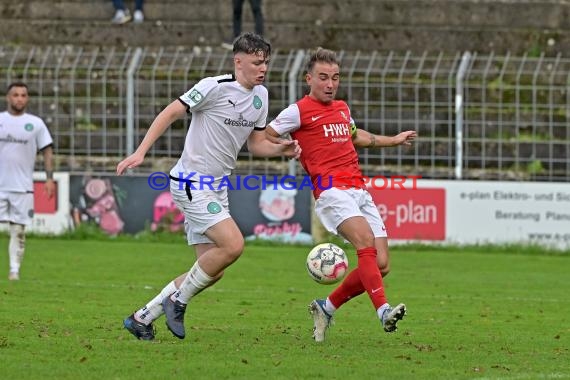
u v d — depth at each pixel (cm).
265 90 2439
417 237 5291
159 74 6097
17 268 3903
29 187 3956
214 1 6944
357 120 5881
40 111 5916
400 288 3888
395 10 6981
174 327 2392
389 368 2142
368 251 2473
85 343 2388
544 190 5278
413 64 6556
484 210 5278
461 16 6988
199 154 2386
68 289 3597
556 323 2994
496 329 2848
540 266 4738
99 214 5403
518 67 6425
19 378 1959
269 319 2953
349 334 2689
